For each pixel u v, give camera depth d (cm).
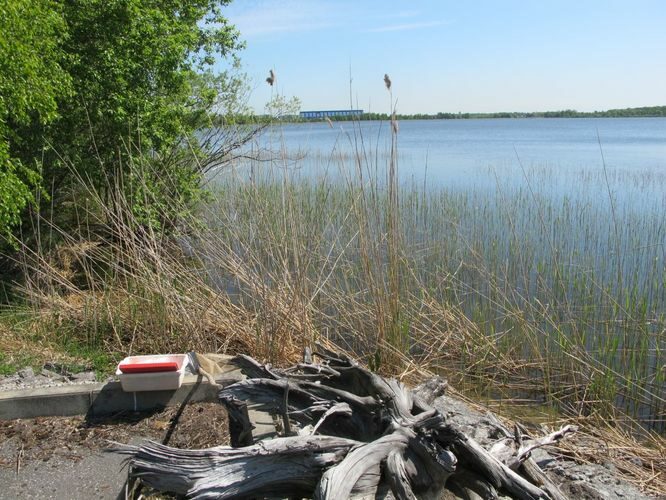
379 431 328
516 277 852
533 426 527
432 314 717
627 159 2903
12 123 767
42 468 382
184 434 425
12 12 605
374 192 702
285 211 687
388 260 670
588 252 960
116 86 825
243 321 646
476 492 299
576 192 1678
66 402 455
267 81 605
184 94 961
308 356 460
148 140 853
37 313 667
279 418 387
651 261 908
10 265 840
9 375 508
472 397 589
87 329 623
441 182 1933
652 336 660
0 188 599
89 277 687
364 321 678
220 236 713
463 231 1092
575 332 633
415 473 289
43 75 676
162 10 987
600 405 561
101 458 395
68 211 952
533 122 13712
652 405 571
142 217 808
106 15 822
